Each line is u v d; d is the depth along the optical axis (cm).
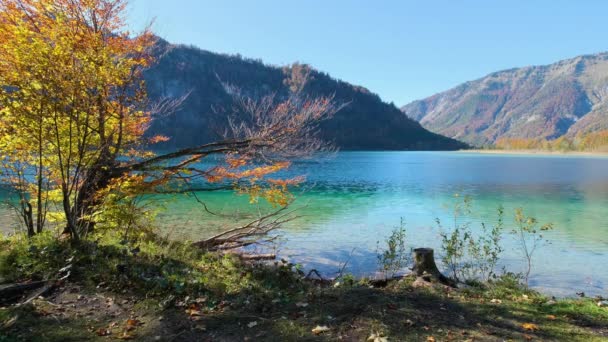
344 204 2306
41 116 640
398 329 428
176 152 886
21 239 651
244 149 905
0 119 681
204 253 843
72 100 645
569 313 505
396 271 1001
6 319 400
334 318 461
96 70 666
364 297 542
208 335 410
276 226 1201
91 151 826
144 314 456
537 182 3884
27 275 525
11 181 780
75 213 709
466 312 494
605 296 838
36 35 680
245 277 651
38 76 609
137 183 832
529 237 1431
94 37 711
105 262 587
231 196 2411
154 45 890
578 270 1034
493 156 13750
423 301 538
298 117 920
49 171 829
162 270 586
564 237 1427
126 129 896
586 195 2833
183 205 2025
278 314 476
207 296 521
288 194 979
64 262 570
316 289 619
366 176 4647
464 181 3997
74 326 412
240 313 474
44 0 695
